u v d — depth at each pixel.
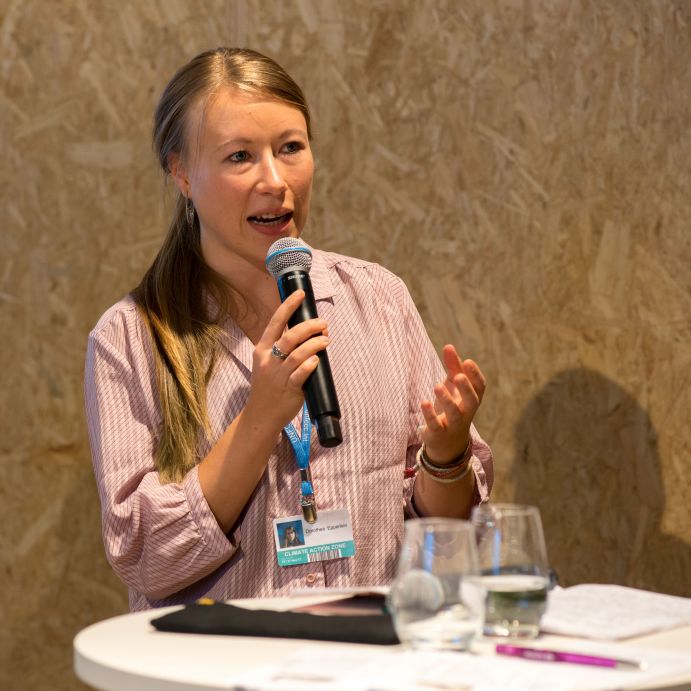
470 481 6.86
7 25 9.74
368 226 11.14
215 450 6.19
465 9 11.60
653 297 12.58
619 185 12.36
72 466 10.02
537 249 11.95
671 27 12.60
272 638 4.50
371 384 7.02
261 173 6.68
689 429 12.75
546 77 11.97
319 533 6.54
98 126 10.10
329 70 10.98
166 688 3.86
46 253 9.92
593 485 12.24
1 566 9.76
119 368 6.81
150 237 10.31
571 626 4.50
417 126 11.38
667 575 12.64
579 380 12.17
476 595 4.12
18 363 9.81
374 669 3.81
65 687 9.96
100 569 10.12
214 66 6.92
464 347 11.57
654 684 3.60
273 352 5.86
